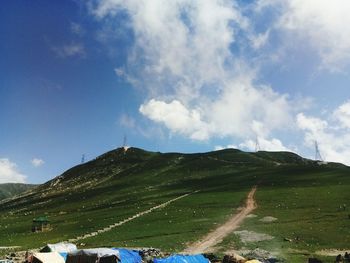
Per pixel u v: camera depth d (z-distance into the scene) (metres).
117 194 191.25
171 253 73.94
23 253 82.38
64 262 65.62
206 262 60.03
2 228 141.88
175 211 127.75
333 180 160.38
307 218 102.38
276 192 143.75
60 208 180.88
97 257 57.53
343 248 75.62
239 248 77.56
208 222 105.31
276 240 82.62
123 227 110.81
